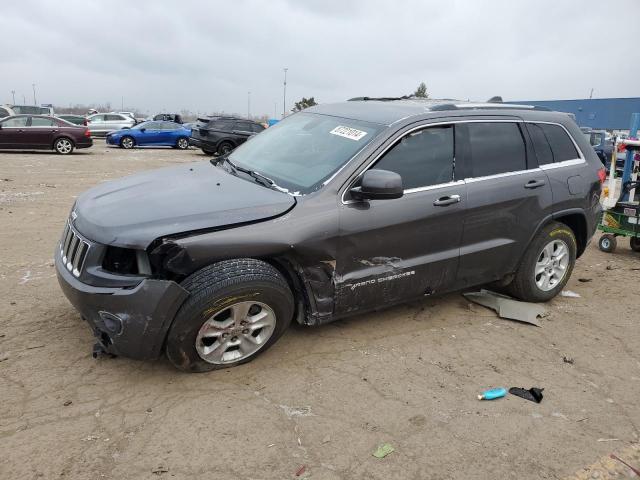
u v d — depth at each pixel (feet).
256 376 11.29
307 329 13.60
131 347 10.22
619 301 17.19
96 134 98.68
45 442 8.94
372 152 12.39
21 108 91.76
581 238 17.24
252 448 9.08
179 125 85.15
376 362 12.18
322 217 11.52
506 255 14.93
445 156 13.55
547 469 9.05
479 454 9.30
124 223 10.44
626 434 10.13
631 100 112.16
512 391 11.35
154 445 9.02
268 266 11.07
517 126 15.29
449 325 14.48
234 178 13.07
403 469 8.81
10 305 14.29
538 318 15.34
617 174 31.55
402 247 12.78
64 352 11.87
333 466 8.78
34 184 36.86
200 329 10.50
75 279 10.65
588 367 12.64
